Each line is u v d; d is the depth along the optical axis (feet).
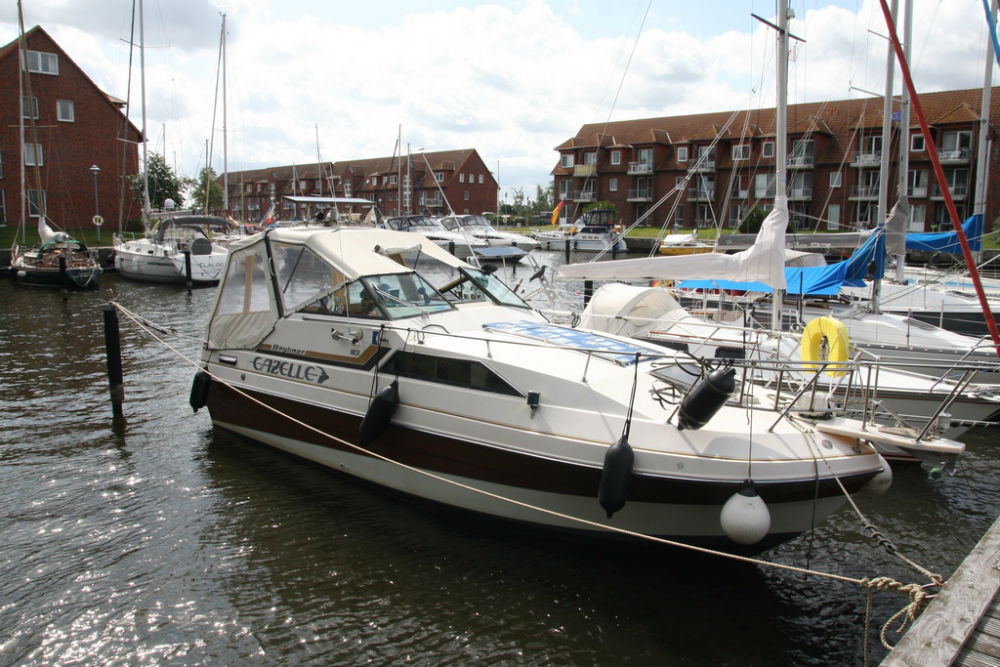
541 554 20.43
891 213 39.63
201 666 16.01
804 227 150.51
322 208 33.30
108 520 22.44
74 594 18.56
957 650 11.34
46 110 124.47
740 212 156.04
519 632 17.28
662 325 34.24
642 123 186.29
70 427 31.14
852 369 18.85
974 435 32.32
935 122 133.59
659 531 18.71
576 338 23.26
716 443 17.62
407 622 17.54
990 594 13.08
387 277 23.99
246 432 28.07
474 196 236.22
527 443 19.12
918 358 33.53
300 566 19.90
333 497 23.77
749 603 18.70
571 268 31.58
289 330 25.44
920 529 23.36
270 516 22.59
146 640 16.84
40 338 51.85
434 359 21.25
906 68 18.26
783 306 42.50
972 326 42.50
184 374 40.93
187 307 69.87
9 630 17.12
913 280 52.85
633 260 30.58
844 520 24.06
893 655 11.30
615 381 19.63
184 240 91.71
